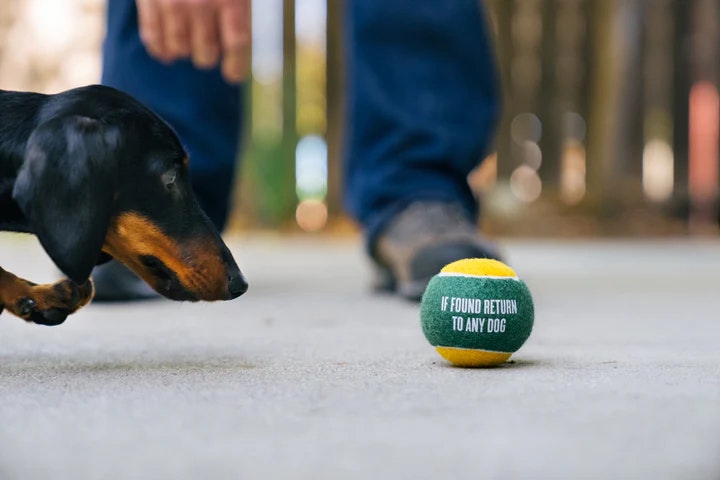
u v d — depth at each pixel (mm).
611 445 519
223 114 1354
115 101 725
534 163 3654
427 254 1233
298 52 3521
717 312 1191
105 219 692
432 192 1295
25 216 689
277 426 557
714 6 3635
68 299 750
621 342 916
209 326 1048
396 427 554
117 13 1330
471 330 744
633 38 3639
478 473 477
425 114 1323
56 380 698
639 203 3656
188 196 748
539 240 3475
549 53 3619
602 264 2191
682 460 495
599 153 3619
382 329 1017
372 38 1341
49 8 3402
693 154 3639
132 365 774
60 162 684
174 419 573
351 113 1379
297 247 3010
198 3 1083
